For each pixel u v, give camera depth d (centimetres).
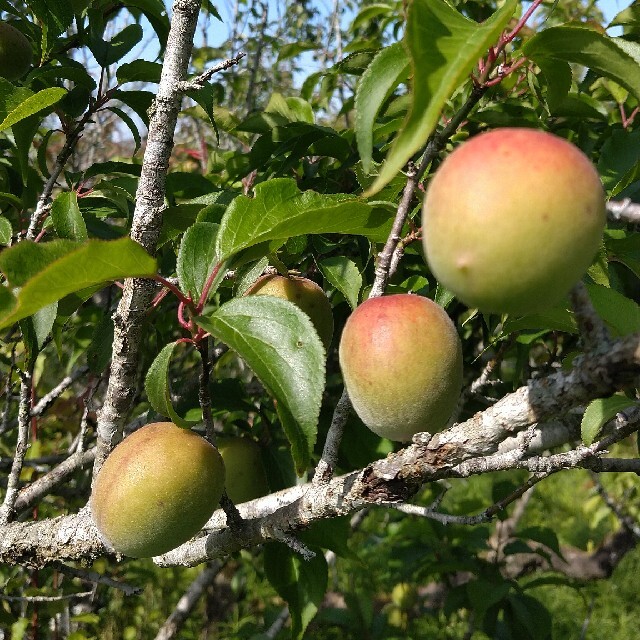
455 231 20
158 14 45
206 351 29
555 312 29
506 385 50
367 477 26
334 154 46
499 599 51
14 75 44
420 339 26
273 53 98
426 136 21
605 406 26
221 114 58
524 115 43
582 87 46
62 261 24
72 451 50
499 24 21
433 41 21
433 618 75
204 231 30
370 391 26
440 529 61
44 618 60
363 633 63
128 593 35
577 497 109
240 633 67
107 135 101
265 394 47
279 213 29
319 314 34
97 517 29
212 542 32
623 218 23
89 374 53
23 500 40
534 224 19
